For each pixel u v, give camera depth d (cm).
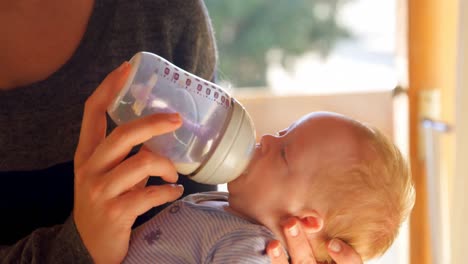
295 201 112
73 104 110
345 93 266
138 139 87
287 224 108
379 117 265
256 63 483
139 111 91
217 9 475
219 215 108
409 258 196
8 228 112
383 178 115
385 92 264
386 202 115
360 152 115
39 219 113
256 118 266
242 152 96
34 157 110
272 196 112
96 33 111
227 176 96
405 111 198
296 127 117
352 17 480
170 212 111
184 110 92
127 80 90
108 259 94
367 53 478
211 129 94
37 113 109
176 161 94
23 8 110
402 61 198
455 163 171
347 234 114
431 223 188
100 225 92
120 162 91
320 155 113
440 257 187
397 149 121
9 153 109
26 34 110
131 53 113
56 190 113
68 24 112
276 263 104
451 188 180
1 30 110
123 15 113
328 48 484
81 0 113
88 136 94
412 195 123
